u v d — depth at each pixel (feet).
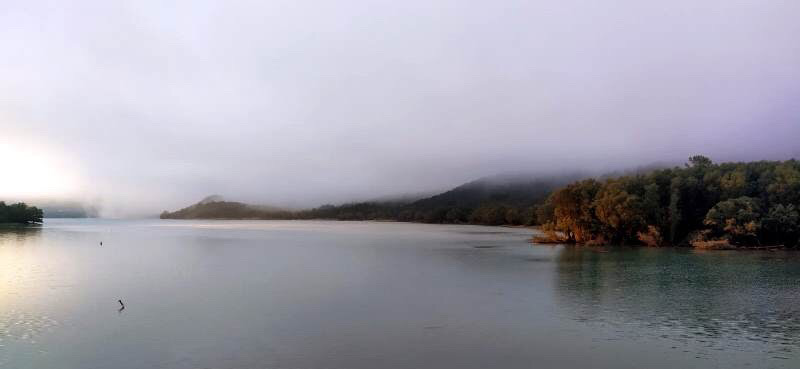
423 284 206.80
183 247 421.59
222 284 207.51
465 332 129.18
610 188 409.49
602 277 223.71
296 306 161.38
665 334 127.24
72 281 214.69
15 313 150.10
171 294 182.91
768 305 161.68
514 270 251.60
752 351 113.91
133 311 153.17
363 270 257.55
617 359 108.47
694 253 330.54
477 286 200.75
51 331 129.49
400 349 114.62
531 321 140.56
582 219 422.82
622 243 407.44
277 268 267.18
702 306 159.53
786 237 353.72
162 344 118.21
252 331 129.70
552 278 221.87
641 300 170.09
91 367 102.42
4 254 337.72
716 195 390.83
